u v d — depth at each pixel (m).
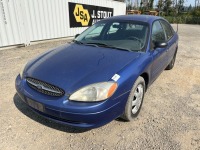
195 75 5.51
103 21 4.17
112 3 13.58
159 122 3.12
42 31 8.77
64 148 2.48
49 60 3.02
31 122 2.94
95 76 2.53
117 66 2.75
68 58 3.01
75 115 2.33
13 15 7.30
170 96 4.10
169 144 2.64
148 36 3.55
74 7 10.28
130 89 2.72
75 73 2.60
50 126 2.88
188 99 4.00
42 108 2.51
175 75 5.44
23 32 7.83
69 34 10.39
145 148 2.54
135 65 2.89
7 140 2.56
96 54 3.12
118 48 3.36
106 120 2.50
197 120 3.24
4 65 5.50
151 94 4.15
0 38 7.07
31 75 2.74
